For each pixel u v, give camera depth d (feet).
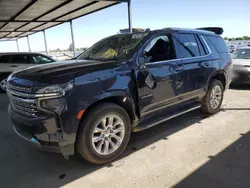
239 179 8.61
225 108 17.88
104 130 9.84
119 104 10.50
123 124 10.39
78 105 8.72
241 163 9.70
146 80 10.97
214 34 16.61
